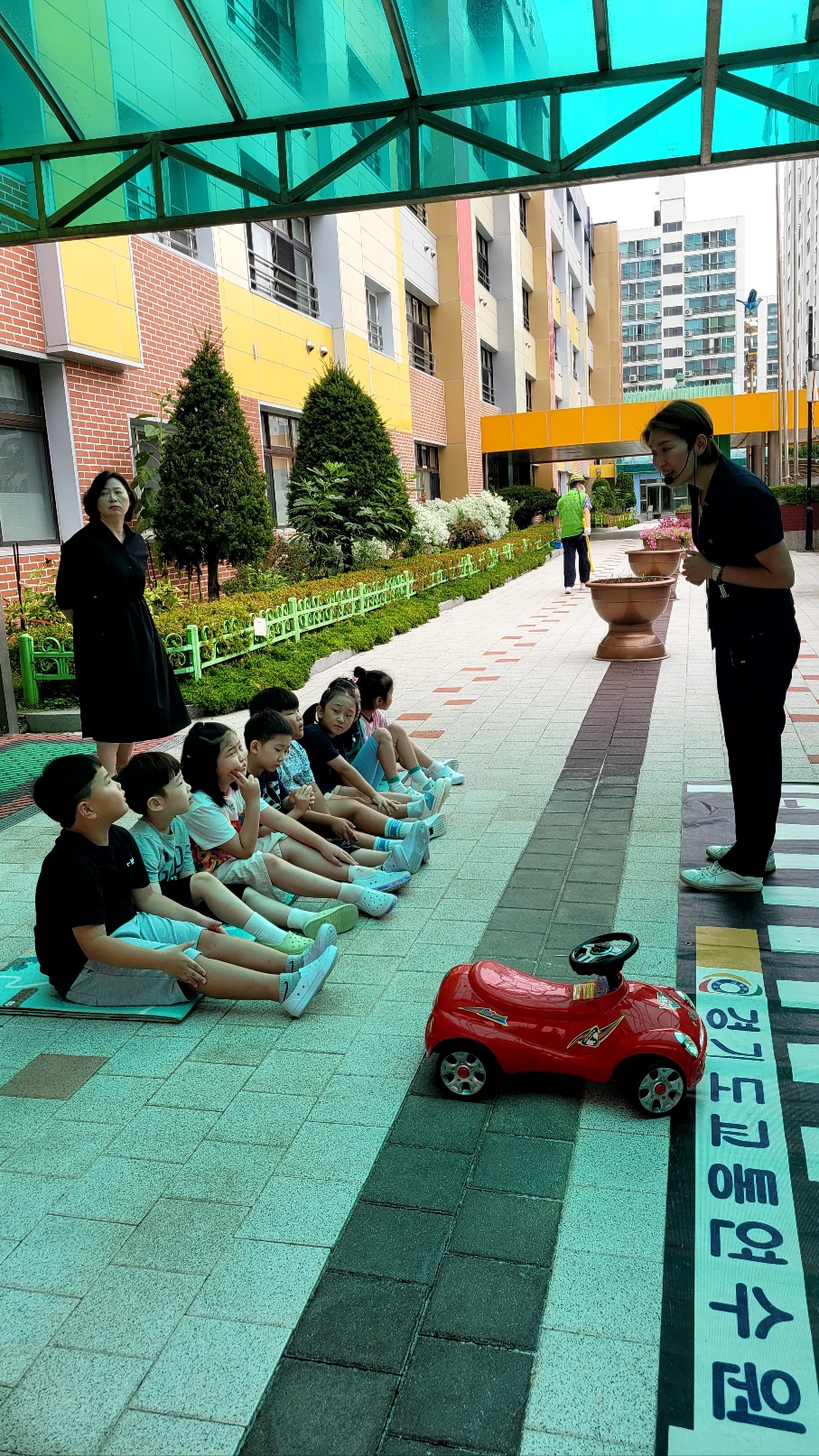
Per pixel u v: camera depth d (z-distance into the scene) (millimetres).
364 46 4996
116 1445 1690
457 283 25062
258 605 9680
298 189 5594
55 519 9852
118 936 3217
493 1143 2455
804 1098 2543
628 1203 2205
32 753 6945
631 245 106125
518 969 3305
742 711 3549
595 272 51781
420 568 14766
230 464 10500
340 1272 2051
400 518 14984
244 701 8078
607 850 4371
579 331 43656
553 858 4316
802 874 3945
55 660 8047
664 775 5438
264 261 14703
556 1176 2312
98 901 3109
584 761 5824
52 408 9609
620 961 2479
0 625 7473
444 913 3820
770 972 3170
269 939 3416
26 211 6789
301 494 14336
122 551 4766
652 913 3670
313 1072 2820
